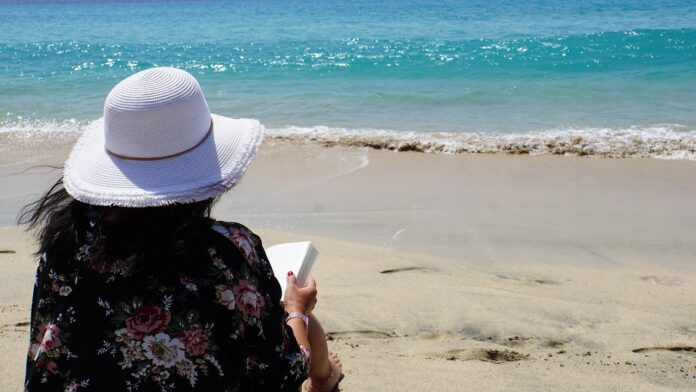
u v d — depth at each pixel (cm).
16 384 336
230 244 193
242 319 190
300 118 1321
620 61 1930
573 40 2434
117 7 6681
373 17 4141
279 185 865
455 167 940
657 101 1408
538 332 448
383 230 698
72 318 191
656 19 3375
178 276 188
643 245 652
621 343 436
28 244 594
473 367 384
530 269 591
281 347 198
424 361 391
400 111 1375
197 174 192
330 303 485
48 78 1873
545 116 1298
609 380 374
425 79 1748
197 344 187
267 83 1731
